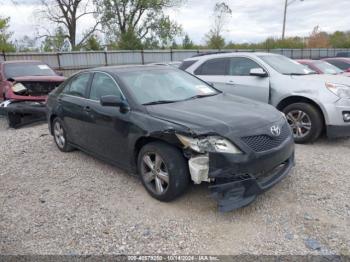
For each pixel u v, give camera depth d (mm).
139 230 3277
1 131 8016
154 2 32938
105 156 4664
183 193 3795
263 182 3498
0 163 5391
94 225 3395
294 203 3668
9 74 9141
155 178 3834
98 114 4531
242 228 3246
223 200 3330
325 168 4637
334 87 5555
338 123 5461
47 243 3121
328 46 43781
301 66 6941
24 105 7918
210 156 3312
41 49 30281
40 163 5312
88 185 4371
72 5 31078
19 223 3490
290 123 5996
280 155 3619
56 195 4113
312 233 3111
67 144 5656
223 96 4715
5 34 24953
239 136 3357
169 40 35031
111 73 4629
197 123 3463
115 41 32125
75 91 5293
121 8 32906
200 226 3309
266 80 6387
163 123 3645
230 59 7148
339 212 3445
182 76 5078
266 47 35312
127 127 4047
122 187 4266
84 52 21094
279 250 2896
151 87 4477
